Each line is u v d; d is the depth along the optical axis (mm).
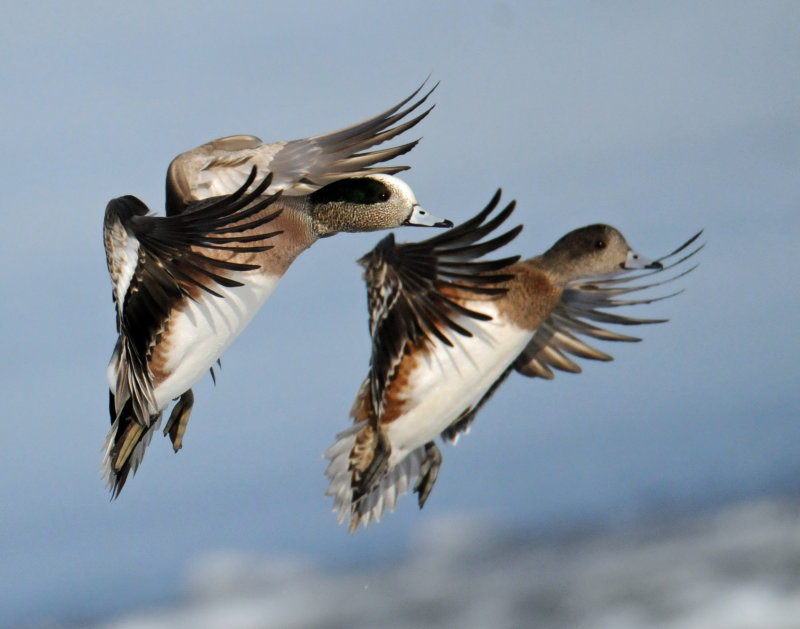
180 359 9961
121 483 10250
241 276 10180
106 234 9633
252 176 9180
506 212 9430
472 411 11234
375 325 9961
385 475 10398
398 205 11656
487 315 9648
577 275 10758
